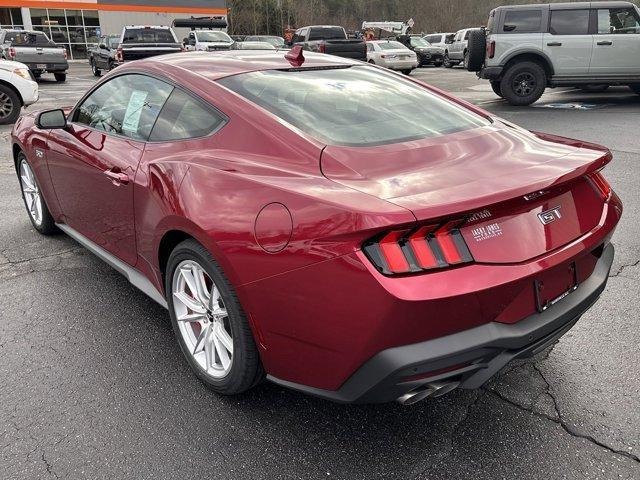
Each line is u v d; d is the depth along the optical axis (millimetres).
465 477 2193
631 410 2547
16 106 11008
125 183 2994
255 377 2475
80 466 2262
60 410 2590
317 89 2916
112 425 2494
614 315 3367
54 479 2193
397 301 1852
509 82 12344
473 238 2014
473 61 13055
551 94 14680
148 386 2768
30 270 4113
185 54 3445
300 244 2039
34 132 4191
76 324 3357
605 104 12391
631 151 7680
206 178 2451
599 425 2457
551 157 2418
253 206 2219
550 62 12008
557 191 2293
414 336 1931
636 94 13820
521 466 2242
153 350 3084
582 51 11859
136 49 18094
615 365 2879
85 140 3537
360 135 2521
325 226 1974
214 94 2781
